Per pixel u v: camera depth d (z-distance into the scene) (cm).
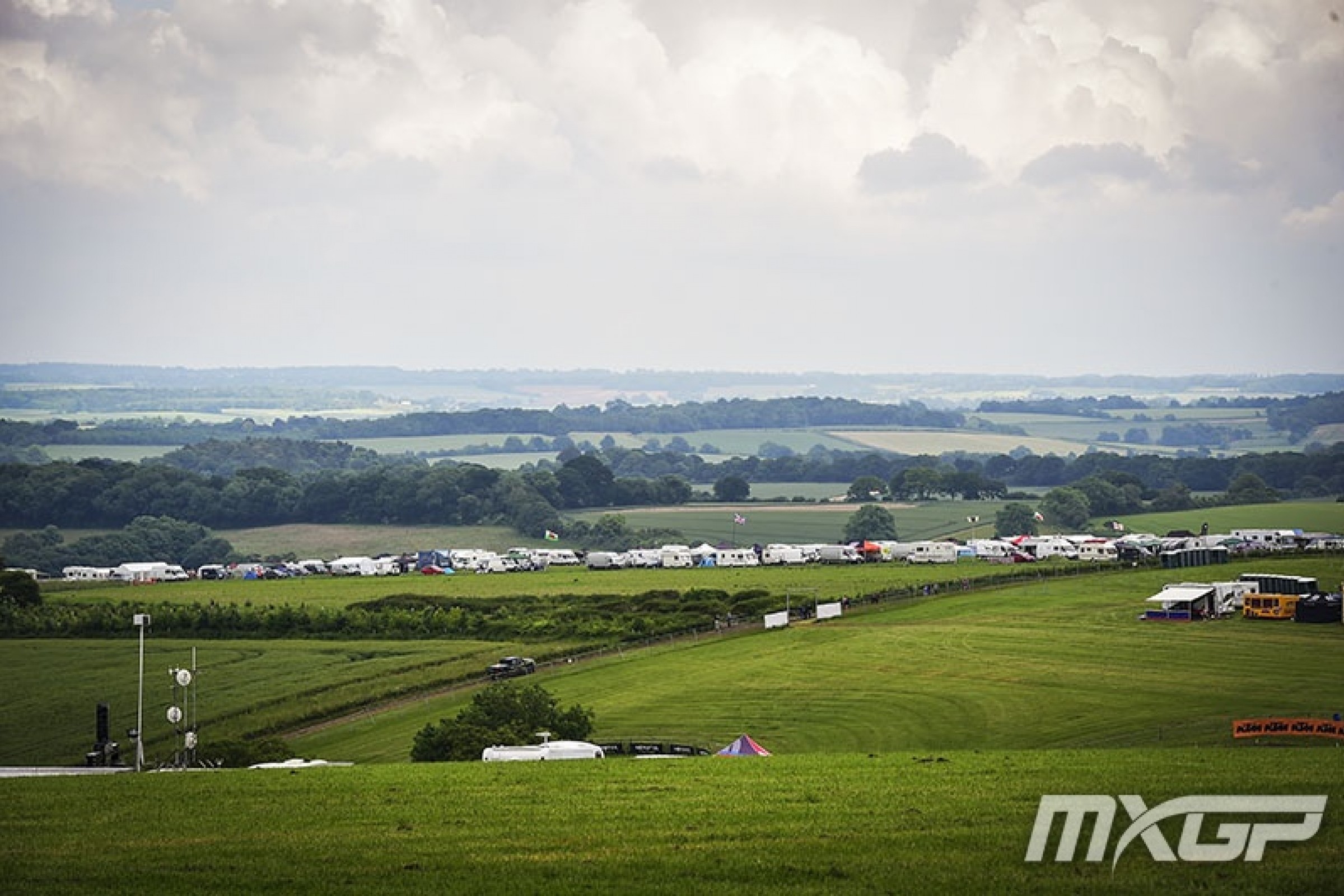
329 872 10712
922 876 10325
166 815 12938
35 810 13262
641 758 16700
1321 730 19662
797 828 11850
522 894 10069
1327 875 10225
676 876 10425
